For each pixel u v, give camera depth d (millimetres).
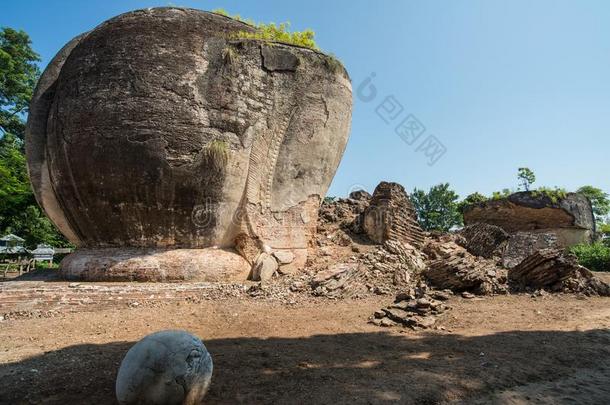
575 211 21234
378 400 4289
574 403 4590
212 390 4453
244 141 10430
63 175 9867
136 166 9422
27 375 4891
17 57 23688
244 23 11406
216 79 10172
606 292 10719
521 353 6012
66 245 25766
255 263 10484
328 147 11844
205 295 8938
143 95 9539
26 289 8125
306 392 4445
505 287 10797
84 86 9727
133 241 9867
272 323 7383
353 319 7801
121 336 6578
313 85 11445
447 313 8398
